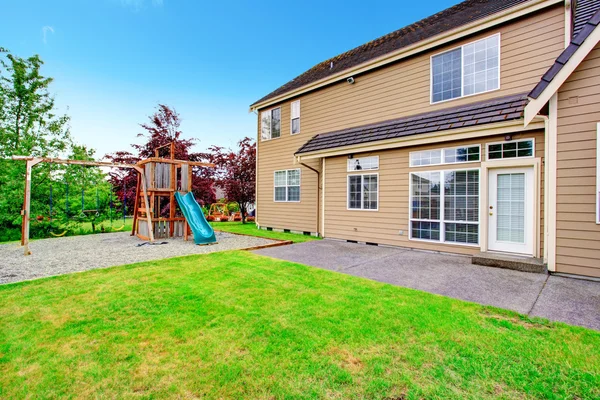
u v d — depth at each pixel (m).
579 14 5.88
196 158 15.65
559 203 5.00
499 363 2.47
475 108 6.84
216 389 2.15
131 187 14.90
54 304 3.77
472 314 3.47
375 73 9.55
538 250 5.85
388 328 3.10
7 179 11.02
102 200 12.98
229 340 2.86
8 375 2.31
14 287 4.46
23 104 12.54
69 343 2.80
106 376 2.31
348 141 8.92
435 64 8.23
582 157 4.79
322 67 13.22
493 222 6.47
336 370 2.37
